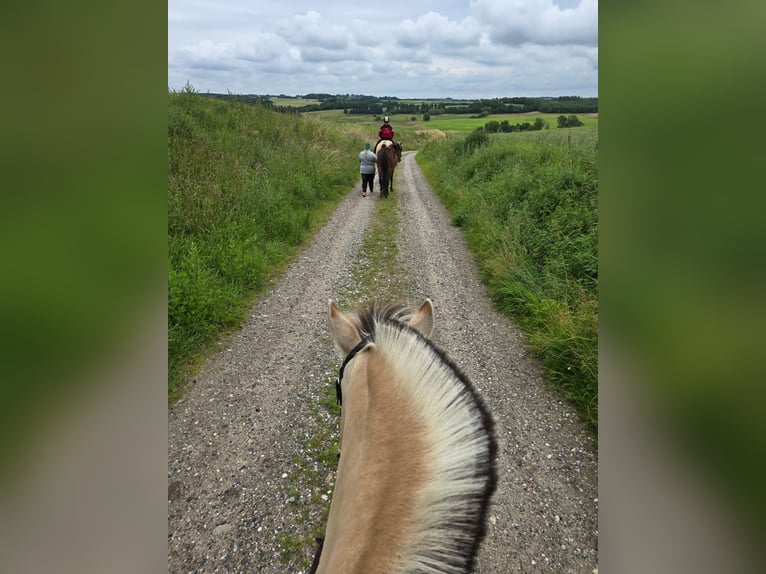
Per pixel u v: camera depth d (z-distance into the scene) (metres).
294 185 9.37
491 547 2.28
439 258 6.55
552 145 10.87
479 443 1.00
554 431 3.10
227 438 3.00
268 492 2.60
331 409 3.31
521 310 4.78
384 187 11.27
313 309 4.91
